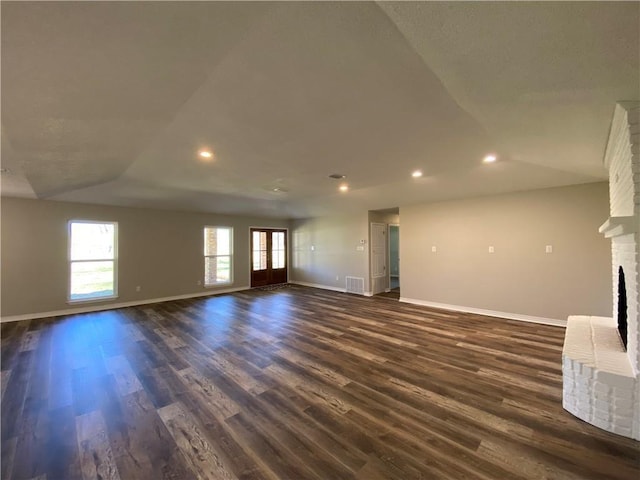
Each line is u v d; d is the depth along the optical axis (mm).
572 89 1464
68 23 1000
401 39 1234
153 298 6500
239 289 8086
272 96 1777
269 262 8859
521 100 1650
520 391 2539
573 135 2195
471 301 5312
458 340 3838
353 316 5133
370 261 7266
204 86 1638
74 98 1596
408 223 6234
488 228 5086
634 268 1879
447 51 1216
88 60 1257
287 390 2602
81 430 2068
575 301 4262
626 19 905
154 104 1810
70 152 2561
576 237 4250
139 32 1106
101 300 5809
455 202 5508
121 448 1887
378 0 918
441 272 5719
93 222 5797
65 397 2508
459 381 2730
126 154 2898
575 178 3994
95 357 3371
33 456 1818
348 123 2209
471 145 2744
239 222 8156
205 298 6922
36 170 3020
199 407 2348
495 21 987
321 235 8375
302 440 1954
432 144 2711
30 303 5109
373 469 1699
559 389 2564
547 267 4488
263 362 3203
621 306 2605
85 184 4301
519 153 3037
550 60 1203
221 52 1317
